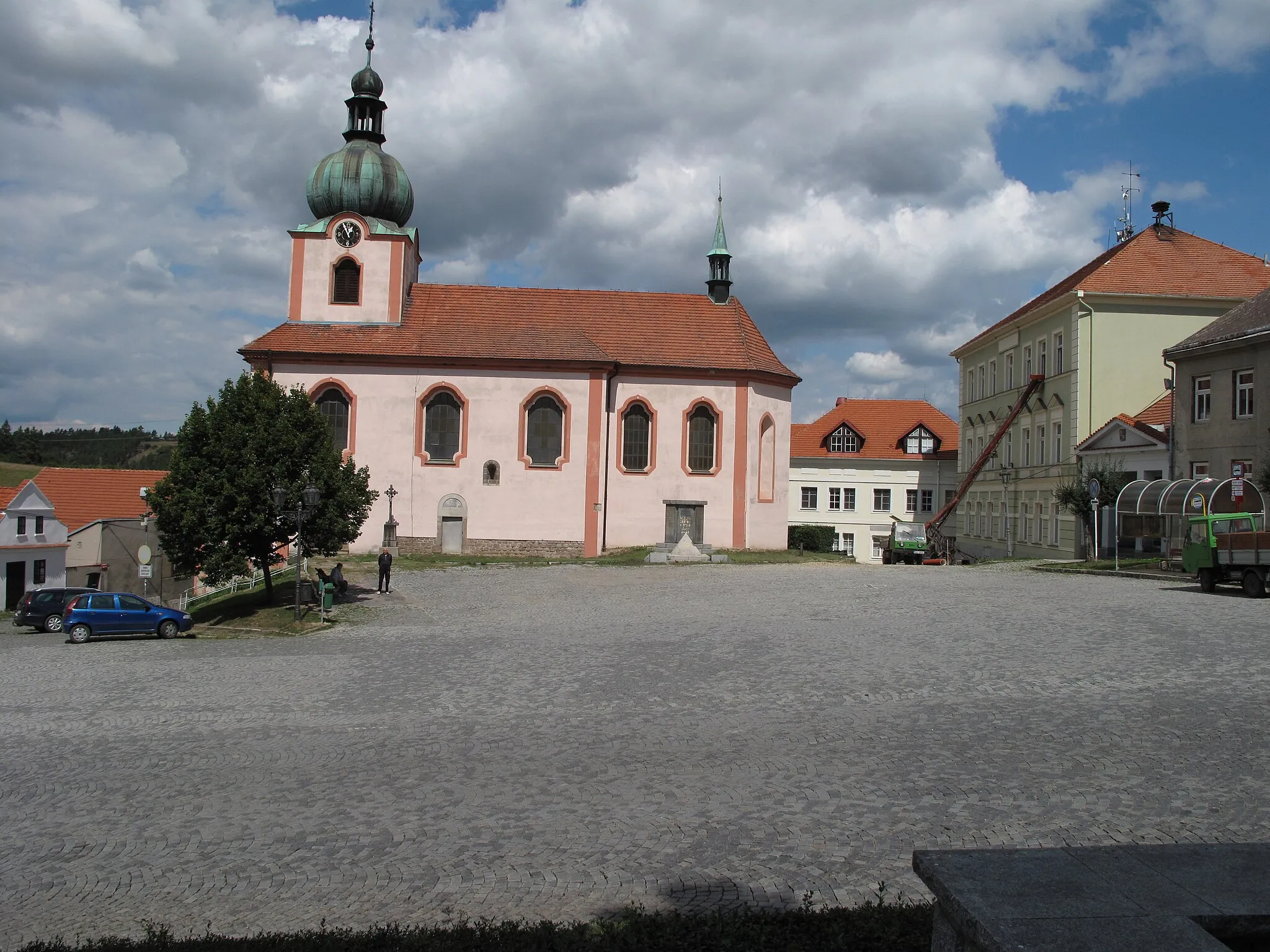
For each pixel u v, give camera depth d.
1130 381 49.06
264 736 14.75
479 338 51.09
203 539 34.38
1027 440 56.75
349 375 49.66
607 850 9.17
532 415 50.44
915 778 10.99
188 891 8.62
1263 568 26.95
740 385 52.28
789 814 9.96
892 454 82.94
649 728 14.10
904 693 15.59
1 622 51.00
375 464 49.72
